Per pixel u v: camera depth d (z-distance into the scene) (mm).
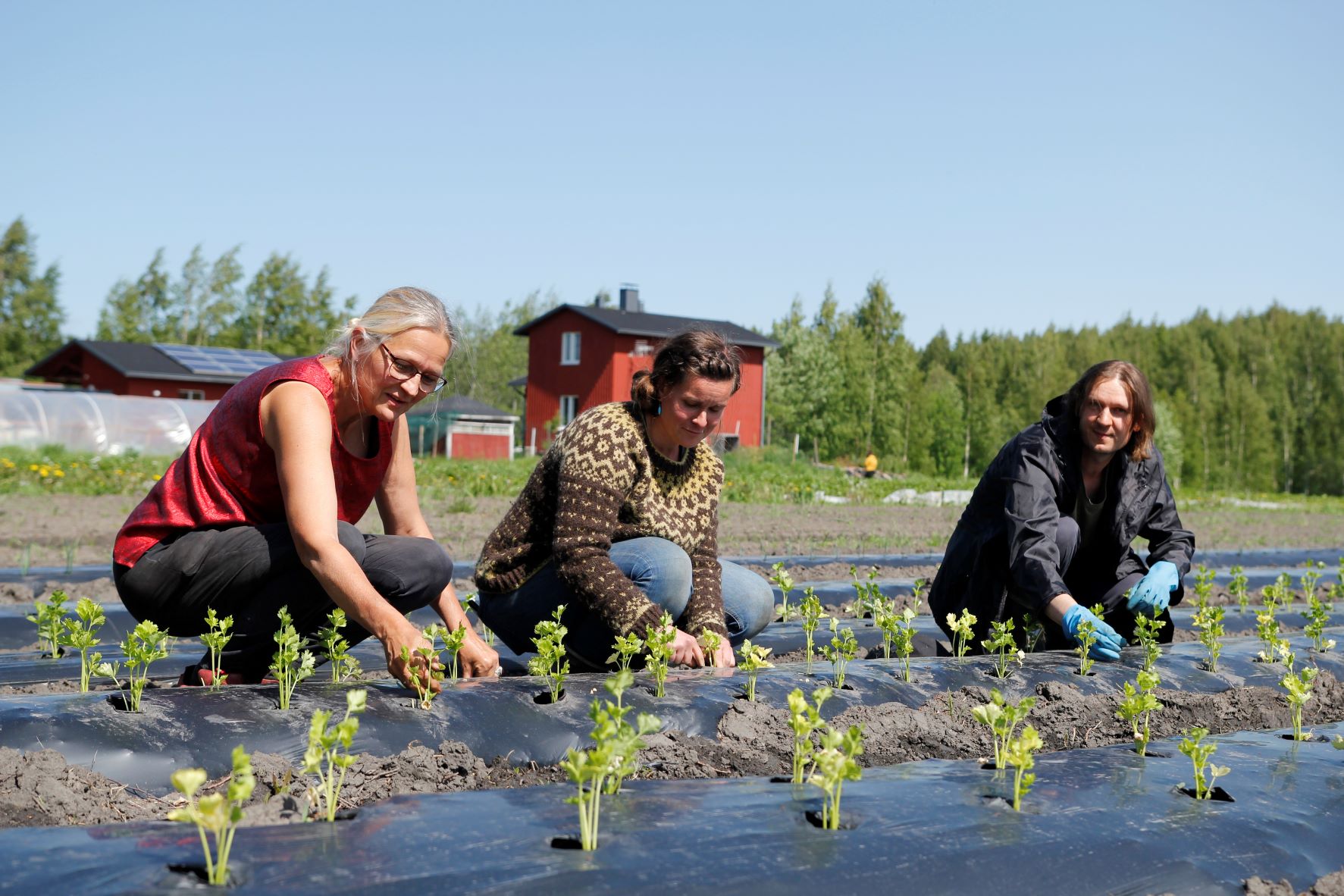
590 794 2387
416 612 6273
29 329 70562
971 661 4148
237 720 2832
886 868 2135
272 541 3285
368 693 3117
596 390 40844
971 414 69438
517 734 3033
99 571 7578
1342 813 2748
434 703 3084
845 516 17531
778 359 61781
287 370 3219
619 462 3881
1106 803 2621
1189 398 75188
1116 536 4777
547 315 42219
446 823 2225
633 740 2312
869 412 66250
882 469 64438
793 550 11414
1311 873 2438
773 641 5535
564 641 4211
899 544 12477
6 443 26688
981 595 4824
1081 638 4113
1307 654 4734
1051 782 2768
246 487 3316
